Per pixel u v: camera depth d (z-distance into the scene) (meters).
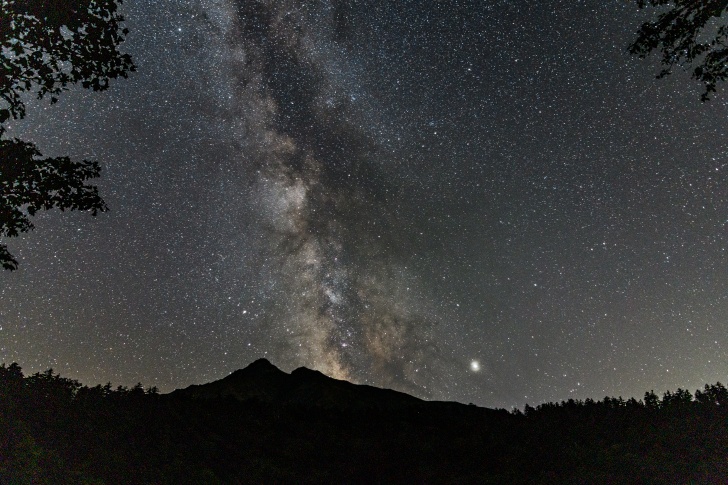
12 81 8.95
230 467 11.45
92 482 7.40
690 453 9.70
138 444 10.12
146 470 9.04
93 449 8.71
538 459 12.13
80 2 9.15
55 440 8.30
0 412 8.21
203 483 9.64
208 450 11.82
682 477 8.68
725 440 9.87
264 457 12.98
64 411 9.61
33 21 8.90
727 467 8.64
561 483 10.03
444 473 12.77
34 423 8.48
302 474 12.55
